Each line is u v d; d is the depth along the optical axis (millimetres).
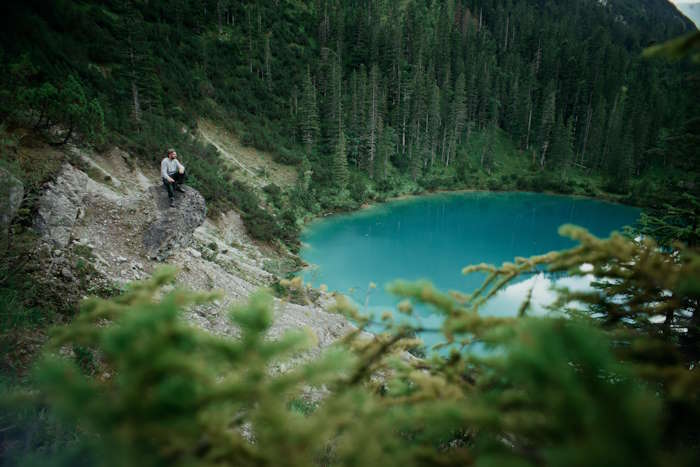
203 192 23109
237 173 36781
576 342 856
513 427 909
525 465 822
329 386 1467
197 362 1035
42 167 10797
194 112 42438
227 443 1040
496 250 35000
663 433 998
